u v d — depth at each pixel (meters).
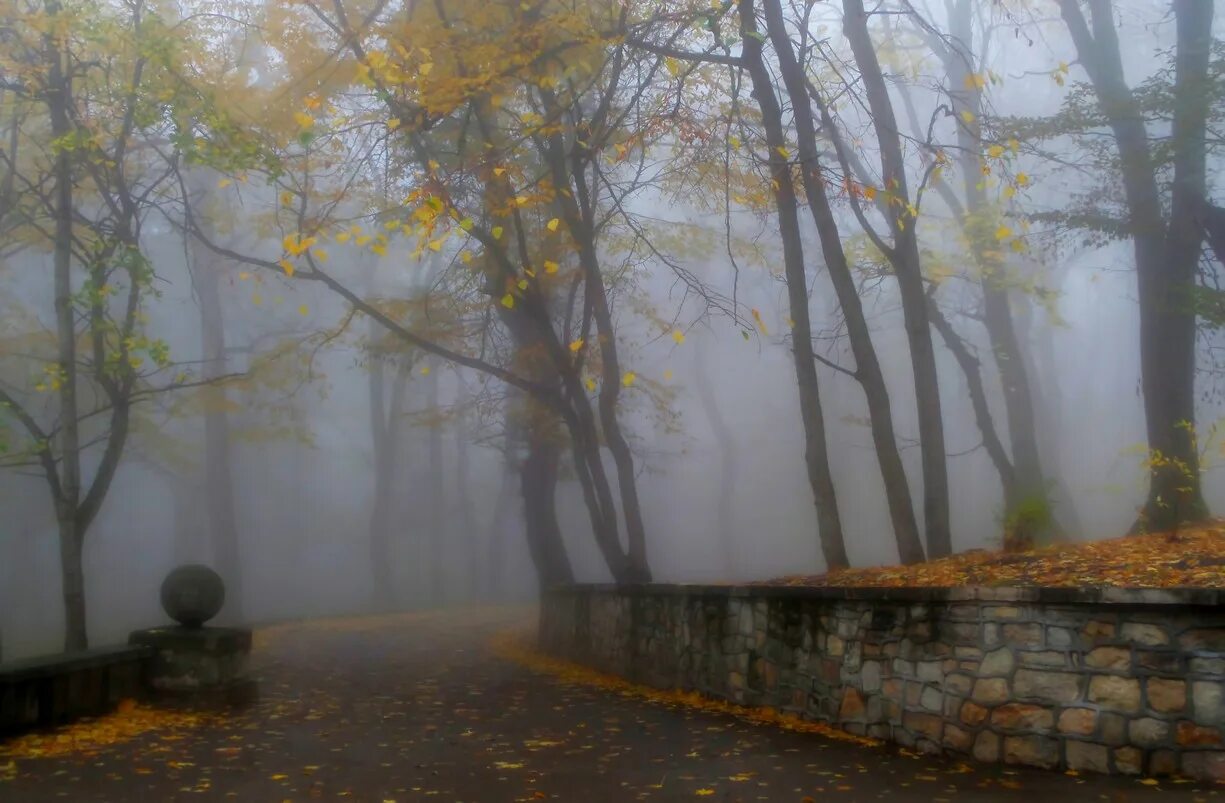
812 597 9.32
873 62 13.21
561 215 15.91
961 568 9.64
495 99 13.85
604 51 14.05
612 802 6.74
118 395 13.45
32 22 12.47
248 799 6.95
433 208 11.70
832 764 7.60
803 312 12.38
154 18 12.91
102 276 13.26
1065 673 7.12
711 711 10.40
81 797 7.02
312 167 15.55
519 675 14.21
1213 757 6.48
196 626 12.18
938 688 7.86
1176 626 6.70
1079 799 6.25
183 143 13.04
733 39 12.42
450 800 6.87
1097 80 14.63
